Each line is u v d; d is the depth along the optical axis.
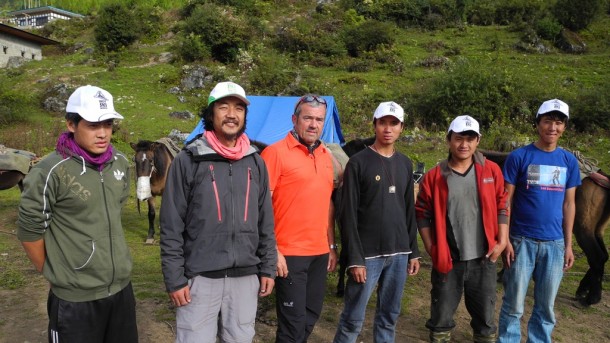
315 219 2.92
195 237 2.42
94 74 22.88
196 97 20.72
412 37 29.42
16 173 6.89
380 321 3.19
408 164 3.14
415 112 17.98
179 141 15.60
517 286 3.29
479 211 3.14
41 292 4.56
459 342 3.85
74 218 2.29
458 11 31.67
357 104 19.25
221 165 2.46
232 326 2.51
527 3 30.86
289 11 34.19
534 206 3.29
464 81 17.34
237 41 25.33
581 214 4.70
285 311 2.89
